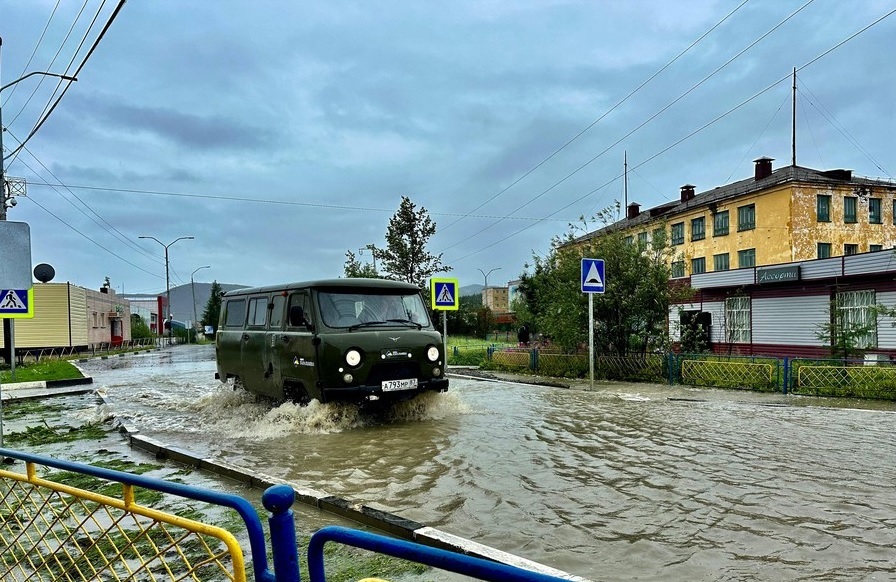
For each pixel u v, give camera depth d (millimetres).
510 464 6207
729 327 22797
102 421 10148
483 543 4059
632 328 15195
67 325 32812
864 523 4250
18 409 12289
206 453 7152
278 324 9672
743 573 3471
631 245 15133
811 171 38531
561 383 13984
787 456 6293
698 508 4637
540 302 18156
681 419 8789
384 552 1625
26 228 7301
